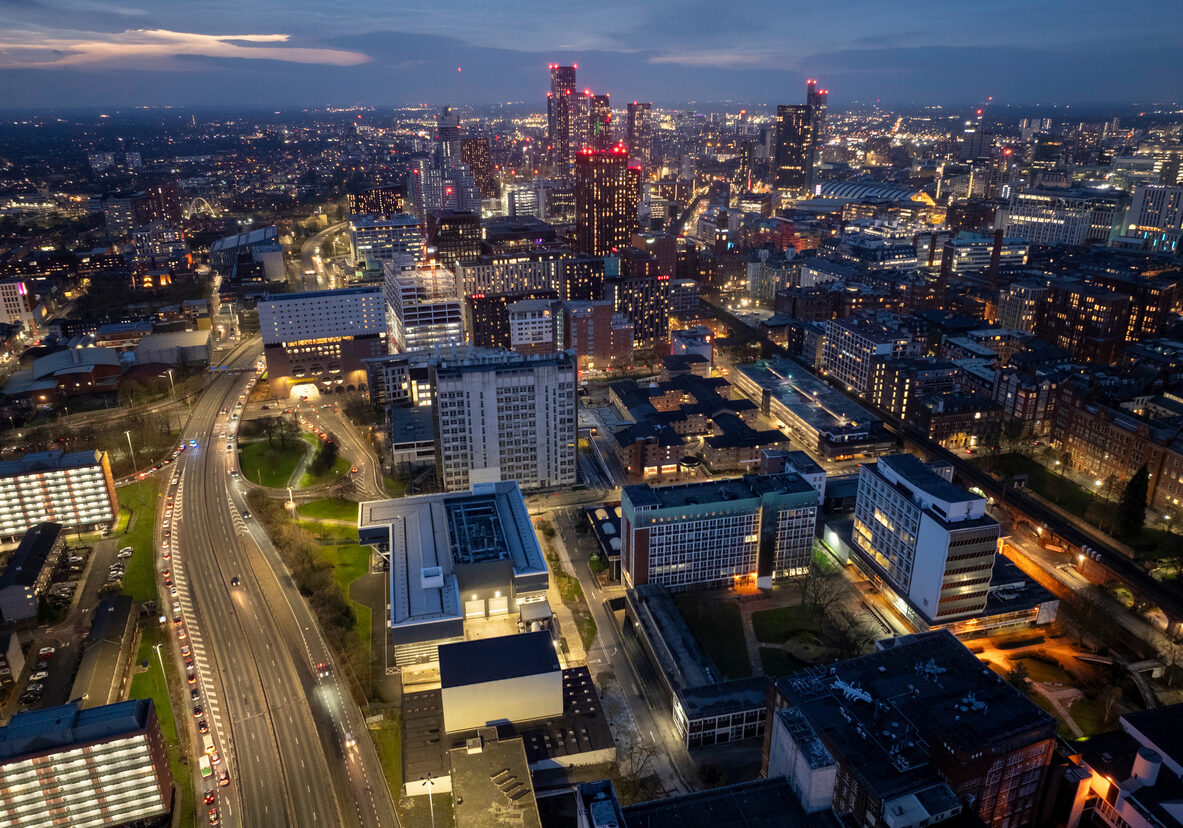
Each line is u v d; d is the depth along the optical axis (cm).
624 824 13962
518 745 18850
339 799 19050
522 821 16675
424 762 19100
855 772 15975
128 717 17650
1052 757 17488
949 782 15900
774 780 15438
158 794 18188
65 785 17462
